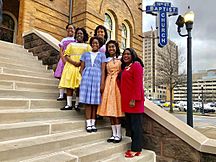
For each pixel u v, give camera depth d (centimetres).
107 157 299
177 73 2575
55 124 314
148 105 390
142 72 327
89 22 953
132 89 320
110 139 339
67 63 397
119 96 342
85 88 343
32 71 532
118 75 352
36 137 282
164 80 2588
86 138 319
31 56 661
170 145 349
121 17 1170
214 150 306
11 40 1120
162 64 2753
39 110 346
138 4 1334
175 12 1120
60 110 369
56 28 939
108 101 337
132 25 1254
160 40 1105
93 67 354
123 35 1213
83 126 357
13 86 406
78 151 280
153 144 367
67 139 289
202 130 903
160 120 360
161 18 1113
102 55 368
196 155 324
